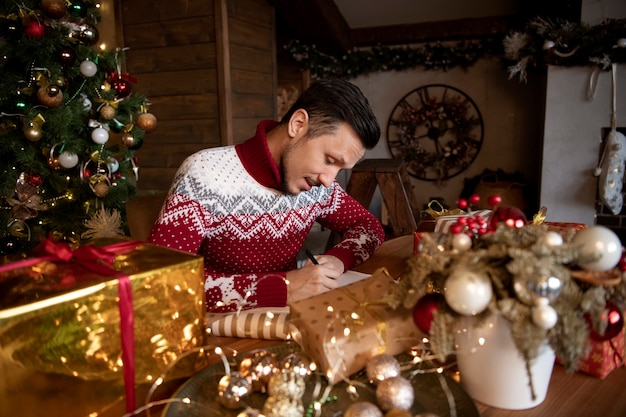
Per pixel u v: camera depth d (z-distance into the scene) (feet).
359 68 15.14
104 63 7.59
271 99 13.01
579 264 1.74
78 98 7.38
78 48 7.13
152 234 3.51
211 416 1.94
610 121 10.48
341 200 4.64
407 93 15.19
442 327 1.77
